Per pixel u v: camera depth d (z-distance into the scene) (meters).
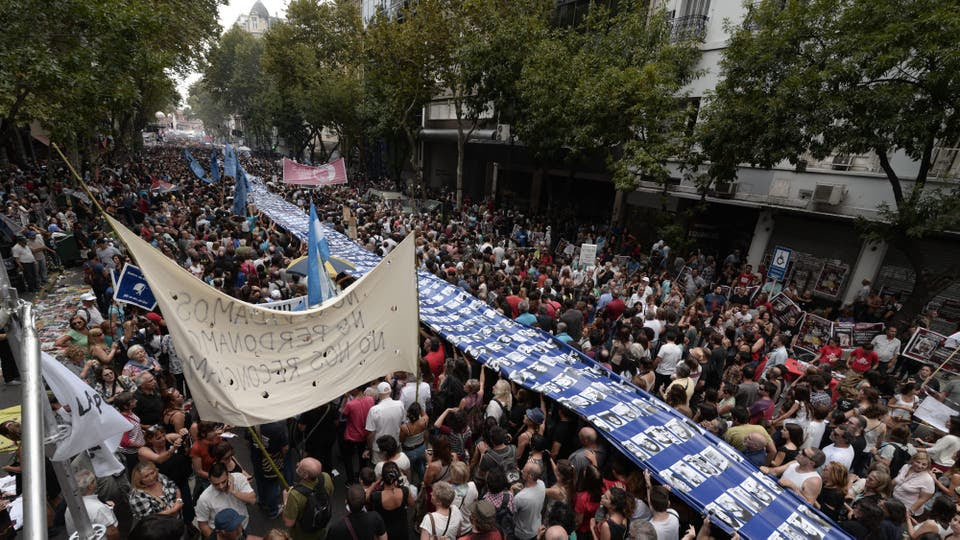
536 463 5.30
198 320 4.88
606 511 4.94
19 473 5.49
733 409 6.79
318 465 4.94
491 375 8.52
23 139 35.38
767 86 13.04
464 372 7.82
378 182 44.06
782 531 5.00
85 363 7.23
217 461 5.00
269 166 55.97
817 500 5.68
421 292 11.02
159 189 26.70
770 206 17.58
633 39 18.16
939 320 13.98
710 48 18.62
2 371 8.77
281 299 10.72
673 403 7.00
